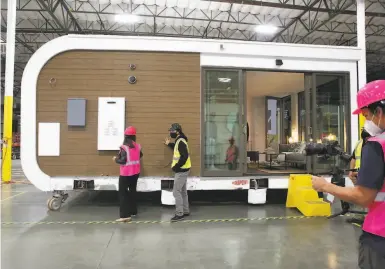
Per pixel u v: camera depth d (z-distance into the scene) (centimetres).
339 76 652
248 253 371
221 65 602
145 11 1227
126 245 396
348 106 648
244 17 1278
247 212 570
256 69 612
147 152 584
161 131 587
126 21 1283
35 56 564
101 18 1295
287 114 1130
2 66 1596
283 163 895
